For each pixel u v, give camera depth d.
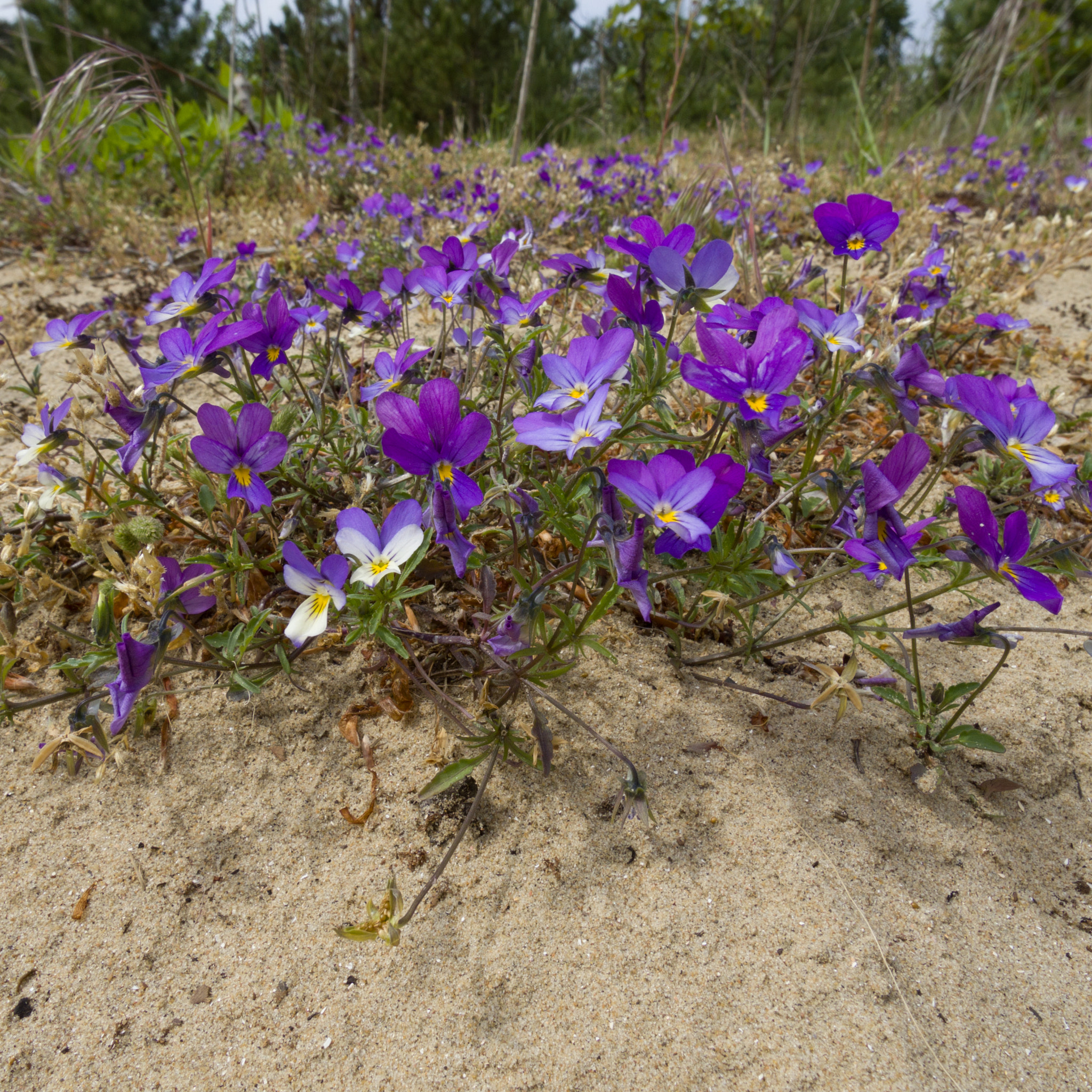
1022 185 0.66
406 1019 0.16
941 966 0.17
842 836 0.19
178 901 0.18
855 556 0.17
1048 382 0.38
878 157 0.69
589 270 0.24
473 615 0.20
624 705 0.22
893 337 0.34
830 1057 0.15
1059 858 0.19
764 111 0.97
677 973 0.17
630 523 0.20
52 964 0.17
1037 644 0.25
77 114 0.41
